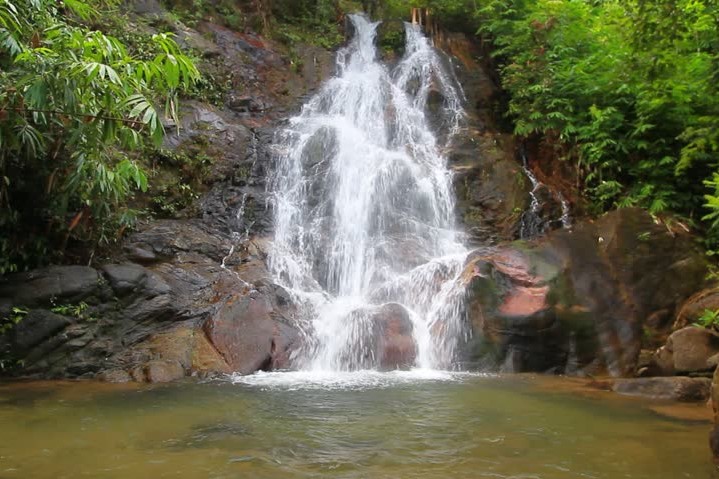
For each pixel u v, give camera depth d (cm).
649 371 718
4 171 685
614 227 841
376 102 1323
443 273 870
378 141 1232
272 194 1061
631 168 1051
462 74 1426
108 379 648
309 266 944
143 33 1130
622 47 1100
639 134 1055
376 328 785
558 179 1166
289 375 695
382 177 1091
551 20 1261
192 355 697
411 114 1294
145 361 683
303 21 1565
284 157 1118
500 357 754
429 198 1080
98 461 372
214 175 1044
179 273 827
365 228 1037
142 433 437
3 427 451
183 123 1069
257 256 921
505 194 1091
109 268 747
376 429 454
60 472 351
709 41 948
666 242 823
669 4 792
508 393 602
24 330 659
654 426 470
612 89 1106
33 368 657
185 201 984
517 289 791
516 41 1315
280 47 1455
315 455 388
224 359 702
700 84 983
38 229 748
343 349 766
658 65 900
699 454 396
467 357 758
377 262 941
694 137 985
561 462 378
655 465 373
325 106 1332
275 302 815
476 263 827
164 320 745
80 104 622
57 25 627
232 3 1467
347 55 1496
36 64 580
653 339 758
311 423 471
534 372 745
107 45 591
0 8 604
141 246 848
